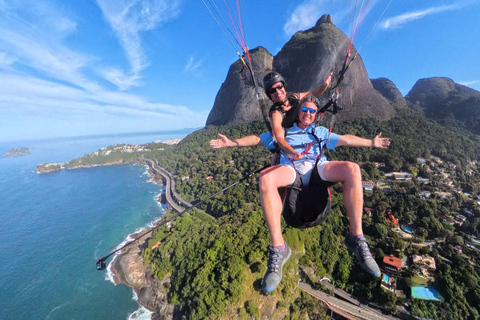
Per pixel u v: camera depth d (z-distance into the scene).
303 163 3.73
